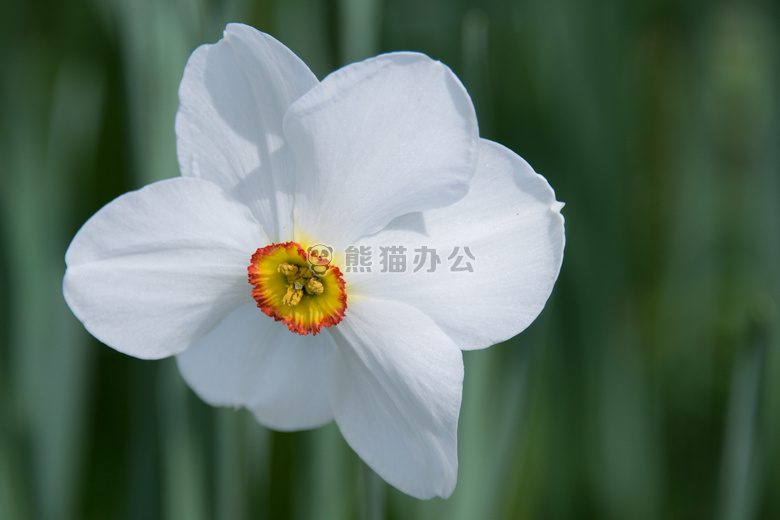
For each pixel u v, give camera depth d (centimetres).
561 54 45
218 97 34
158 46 38
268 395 36
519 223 34
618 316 48
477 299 34
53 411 42
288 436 45
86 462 47
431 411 34
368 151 34
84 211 48
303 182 35
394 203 34
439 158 34
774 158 46
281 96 34
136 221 34
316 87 33
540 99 47
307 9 44
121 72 38
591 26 45
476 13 44
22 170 43
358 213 34
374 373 35
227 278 35
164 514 38
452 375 34
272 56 34
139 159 38
